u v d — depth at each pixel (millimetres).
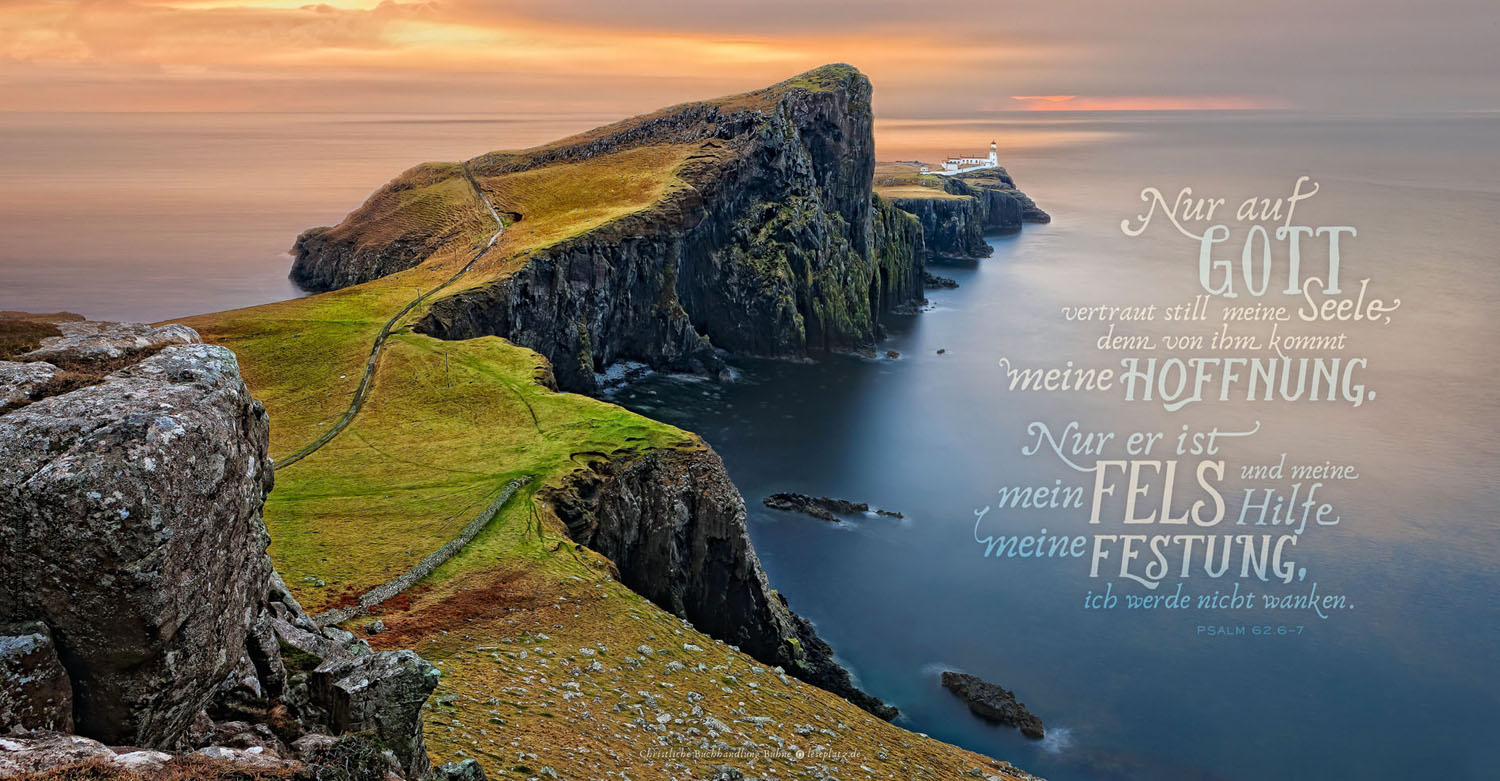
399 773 18156
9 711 14508
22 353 18156
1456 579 98375
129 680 15648
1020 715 73938
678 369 182250
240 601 18688
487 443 90375
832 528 108688
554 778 27875
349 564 59500
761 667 57156
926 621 88812
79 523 14836
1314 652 85000
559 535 70375
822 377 179000
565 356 164250
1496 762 71562
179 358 18453
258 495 20016
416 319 135250
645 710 40094
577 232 172625
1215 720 75000
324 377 114250
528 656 45938
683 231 190375
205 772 14625
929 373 180375
